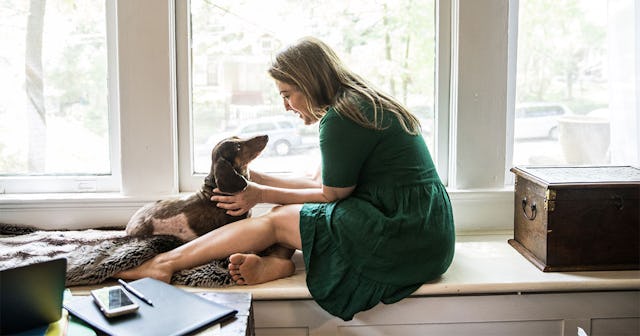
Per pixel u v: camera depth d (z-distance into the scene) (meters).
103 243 1.95
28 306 1.28
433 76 2.35
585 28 2.33
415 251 1.81
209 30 2.27
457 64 2.27
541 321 1.91
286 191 1.98
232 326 1.40
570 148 2.39
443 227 1.85
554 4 2.31
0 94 2.27
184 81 2.28
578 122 2.38
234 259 1.80
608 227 1.94
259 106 2.33
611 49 2.17
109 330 1.32
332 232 1.83
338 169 1.82
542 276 1.90
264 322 1.86
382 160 1.85
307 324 1.86
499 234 2.34
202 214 1.98
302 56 1.85
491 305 1.88
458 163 2.33
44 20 2.24
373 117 1.81
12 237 2.12
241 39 2.29
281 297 1.82
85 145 2.33
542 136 2.39
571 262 1.95
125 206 2.27
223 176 1.91
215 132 2.35
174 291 1.53
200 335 1.34
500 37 2.26
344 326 1.86
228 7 2.26
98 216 2.28
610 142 2.34
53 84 2.28
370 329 1.86
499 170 2.34
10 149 2.31
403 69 2.34
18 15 2.23
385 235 1.78
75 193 2.33
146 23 2.18
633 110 2.15
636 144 2.16
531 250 2.06
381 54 2.32
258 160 2.37
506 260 2.05
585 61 2.35
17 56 2.26
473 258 2.07
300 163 2.38
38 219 2.27
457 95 2.29
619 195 1.92
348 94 1.83
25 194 2.31
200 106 2.32
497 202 2.35
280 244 1.98
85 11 2.24
